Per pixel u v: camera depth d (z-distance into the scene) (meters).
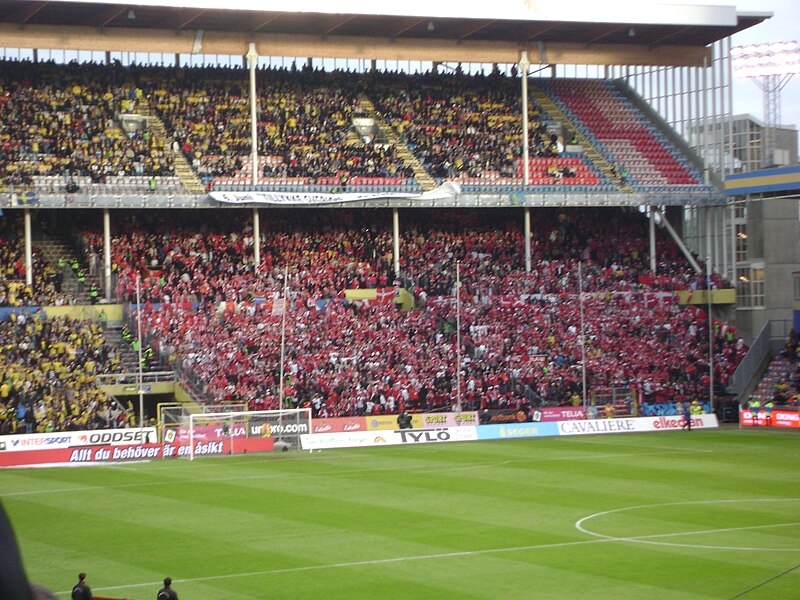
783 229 83.94
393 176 83.94
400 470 53.22
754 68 84.44
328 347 72.38
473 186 83.62
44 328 67.06
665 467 52.81
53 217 78.62
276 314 67.06
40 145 76.44
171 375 67.00
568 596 26.66
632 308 81.44
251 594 27.48
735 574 28.92
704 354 79.56
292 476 51.34
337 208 84.69
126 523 38.47
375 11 77.75
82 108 80.50
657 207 91.06
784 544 33.16
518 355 75.81
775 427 73.12
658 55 91.56
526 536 34.94
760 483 46.91
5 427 59.97
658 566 30.06
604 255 87.56
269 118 85.38
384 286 80.12
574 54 90.12
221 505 42.38
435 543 34.03
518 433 70.19
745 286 85.06
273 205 77.31
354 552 32.75
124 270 75.50
